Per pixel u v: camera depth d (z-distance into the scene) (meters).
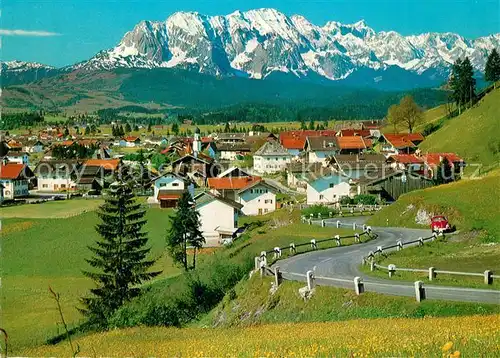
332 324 28.83
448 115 172.88
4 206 121.38
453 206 67.44
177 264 70.06
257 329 31.27
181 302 46.75
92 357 26.91
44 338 44.19
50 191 159.38
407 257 48.41
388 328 24.17
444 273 37.94
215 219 88.94
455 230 62.50
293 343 22.47
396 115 177.38
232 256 60.69
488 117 135.88
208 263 60.91
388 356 17.22
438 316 28.33
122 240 56.66
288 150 185.12
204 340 28.81
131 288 56.03
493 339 18.42
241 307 39.22
